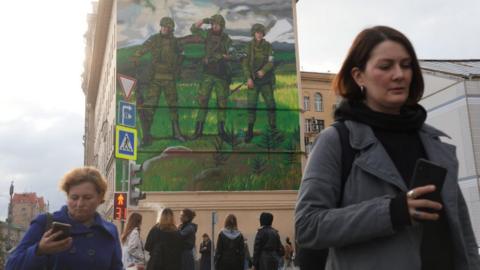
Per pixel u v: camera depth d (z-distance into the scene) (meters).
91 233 3.71
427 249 2.14
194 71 39.03
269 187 38.09
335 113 2.45
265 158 38.56
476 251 2.39
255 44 40.34
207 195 37.12
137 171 15.65
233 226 12.16
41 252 3.30
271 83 39.97
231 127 38.66
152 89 38.25
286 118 39.56
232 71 39.59
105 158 51.09
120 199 15.38
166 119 37.91
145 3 39.41
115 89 39.94
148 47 38.88
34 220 3.61
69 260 3.58
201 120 38.34
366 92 2.44
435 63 33.56
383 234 2.02
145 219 35.84
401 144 2.31
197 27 39.75
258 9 40.91
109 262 3.74
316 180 2.26
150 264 9.73
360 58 2.40
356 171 2.25
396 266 2.07
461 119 27.56
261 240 12.07
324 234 2.13
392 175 2.17
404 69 2.36
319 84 63.81
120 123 15.45
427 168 2.06
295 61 40.69
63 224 3.33
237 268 12.04
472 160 26.78
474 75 27.52
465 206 2.42
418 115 2.36
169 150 37.44
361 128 2.31
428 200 1.98
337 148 2.31
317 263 2.43
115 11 40.88
